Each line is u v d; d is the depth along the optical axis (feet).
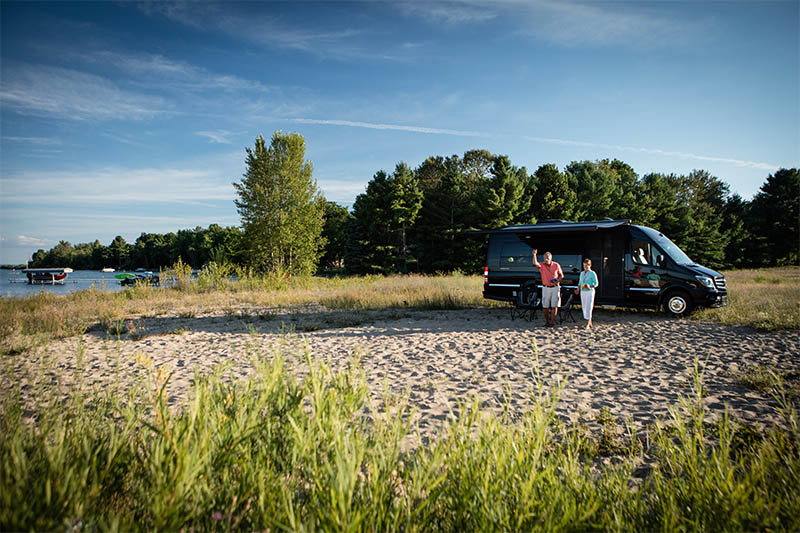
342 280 96.07
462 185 176.86
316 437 6.67
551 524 5.72
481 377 19.47
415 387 17.94
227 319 40.40
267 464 6.46
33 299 52.65
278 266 95.20
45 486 5.56
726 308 38.63
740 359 21.43
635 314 39.96
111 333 32.86
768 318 31.86
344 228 192.03
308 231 118.21
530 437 7.68
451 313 43.11
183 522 5.21
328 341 28.60
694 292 36.35
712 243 190.80
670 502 6.58
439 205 175.42
